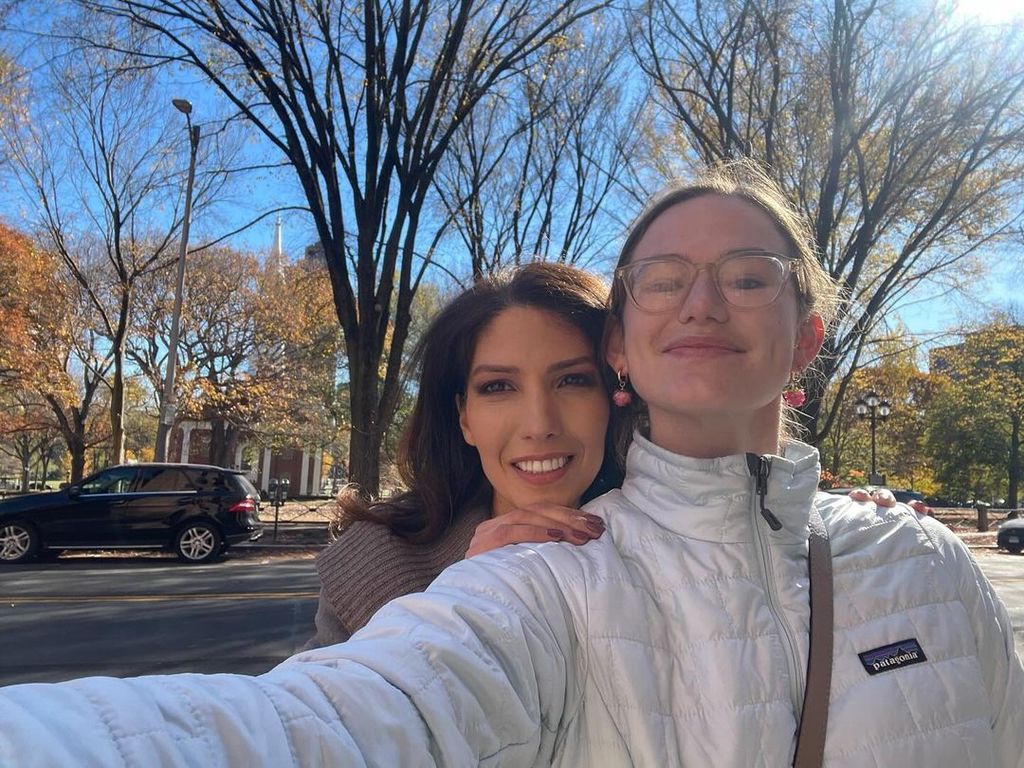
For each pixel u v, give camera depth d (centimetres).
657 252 125
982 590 131
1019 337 2731
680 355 119
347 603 172
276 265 2909
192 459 4191
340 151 1066
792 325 125
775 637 110
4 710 66
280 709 78
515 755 95
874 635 114
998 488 4456
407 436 190
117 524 1255
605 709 104
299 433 3288
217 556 1294
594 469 167
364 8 1025
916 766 107
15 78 1317
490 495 187
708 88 1277
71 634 709
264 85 1005
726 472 118
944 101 1257
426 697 86
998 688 129
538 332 162
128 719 69
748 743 102
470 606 100
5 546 1223
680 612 111
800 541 121
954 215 1356
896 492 2370
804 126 1345
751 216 127
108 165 1744
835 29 1207
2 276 2184
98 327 2330
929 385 4322
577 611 108
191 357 2848
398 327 1120
